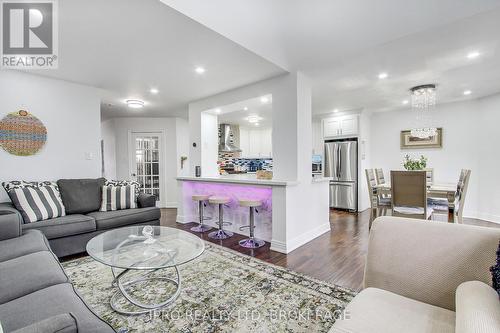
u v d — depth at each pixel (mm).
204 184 4492
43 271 1549
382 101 4938
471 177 4836
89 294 2096
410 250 1320
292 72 3289
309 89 3576
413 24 2250
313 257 2916
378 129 6113
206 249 3182
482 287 1002
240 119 6668
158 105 5125
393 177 3363
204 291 2127
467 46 2627
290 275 2426
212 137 4965
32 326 709
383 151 6039
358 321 1029
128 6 1884
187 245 2242
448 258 1221
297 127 3287
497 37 2430
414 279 1262
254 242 3449
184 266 2637
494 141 4496
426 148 5398
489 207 4594
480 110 4703
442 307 1176
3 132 3045
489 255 1138
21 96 3182
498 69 3248
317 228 3771
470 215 4855
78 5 1876
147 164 6617
